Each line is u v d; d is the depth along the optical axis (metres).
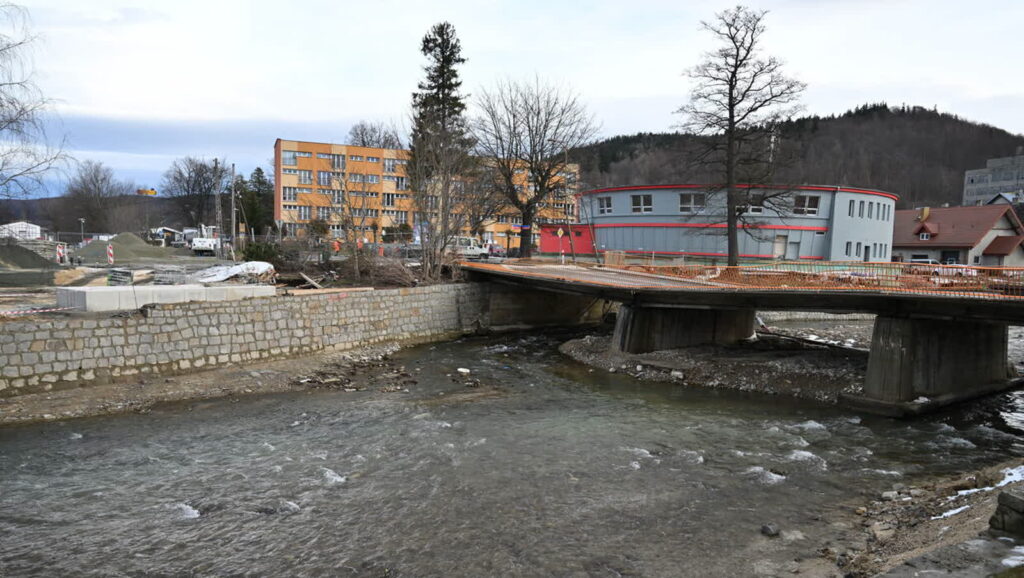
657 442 13.27
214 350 19.70
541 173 44.03
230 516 9.26
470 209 37.12
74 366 16.55
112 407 15.40
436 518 9.20
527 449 12.62
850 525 8.99
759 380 19.22
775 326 34.97
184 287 20.41
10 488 10.30
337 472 11.14
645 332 23.44
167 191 110.12
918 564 6.13
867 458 12.34
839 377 18.34
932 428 14.66
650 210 47.69
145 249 43.56
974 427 14.78
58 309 18.12
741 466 11.73
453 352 25.44
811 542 8.41
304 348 22.58
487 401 17.02
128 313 18.16
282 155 76.25
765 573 7.50
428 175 36.72
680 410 16.25
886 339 16.52
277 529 8.82
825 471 11.52
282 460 11.75
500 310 32.62
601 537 8.59
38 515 9.27
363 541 8.45
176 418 14.73
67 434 13.33
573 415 15.59
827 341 27.88
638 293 23.02
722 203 44.12
